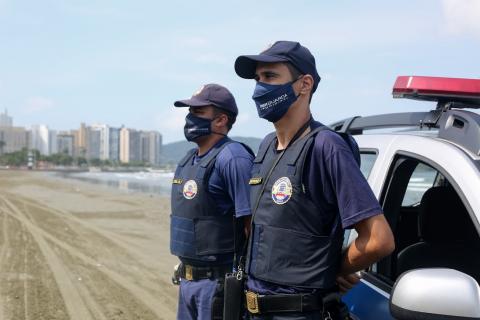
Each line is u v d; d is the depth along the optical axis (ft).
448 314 5.44
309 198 6.82
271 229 7.02
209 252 10.73
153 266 31.91
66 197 89.66
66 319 21.09
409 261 8.93
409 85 8.00
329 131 6.89
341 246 7.02
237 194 10.11
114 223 52.54
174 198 11.39
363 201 6.49
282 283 6.93
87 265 31.53
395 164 8.26
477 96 7.82
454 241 8.90
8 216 55.83
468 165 6.69
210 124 11.14
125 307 23.03
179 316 11.66
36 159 492.13
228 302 7.71
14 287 25.50
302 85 7.38
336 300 6.98
